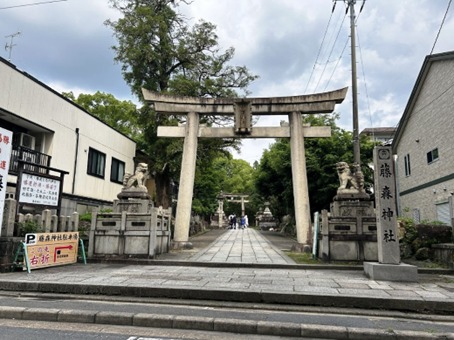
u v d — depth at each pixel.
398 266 8.67
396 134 24.84
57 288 7.80
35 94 16.88
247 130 15.99
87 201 20.94
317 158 22.56
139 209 13.33
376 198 9.55
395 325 5.81
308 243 14.80
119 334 5.36
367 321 6.00
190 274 9.33
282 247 16.80
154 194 31.06
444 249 10.90
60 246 10.67
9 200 9.61
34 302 6.96
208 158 24.33
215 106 16.48
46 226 10.61
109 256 11.80
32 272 9.33
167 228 14.22
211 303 6.98
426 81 20.56
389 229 9.12
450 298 6.79
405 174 24.23
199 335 5.44
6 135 9.66
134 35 21.94
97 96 34.47
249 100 16.09
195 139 16.42
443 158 18.61
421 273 10.19
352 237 11.52
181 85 21.62
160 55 22.92
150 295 7.43
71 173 19.59
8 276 8.66
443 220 18.56
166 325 5.87
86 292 7.70
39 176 10.74
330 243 11.58
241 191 56.81
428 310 6.56
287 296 7.04
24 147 16.03
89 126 21.42
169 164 23.88
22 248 9.58
